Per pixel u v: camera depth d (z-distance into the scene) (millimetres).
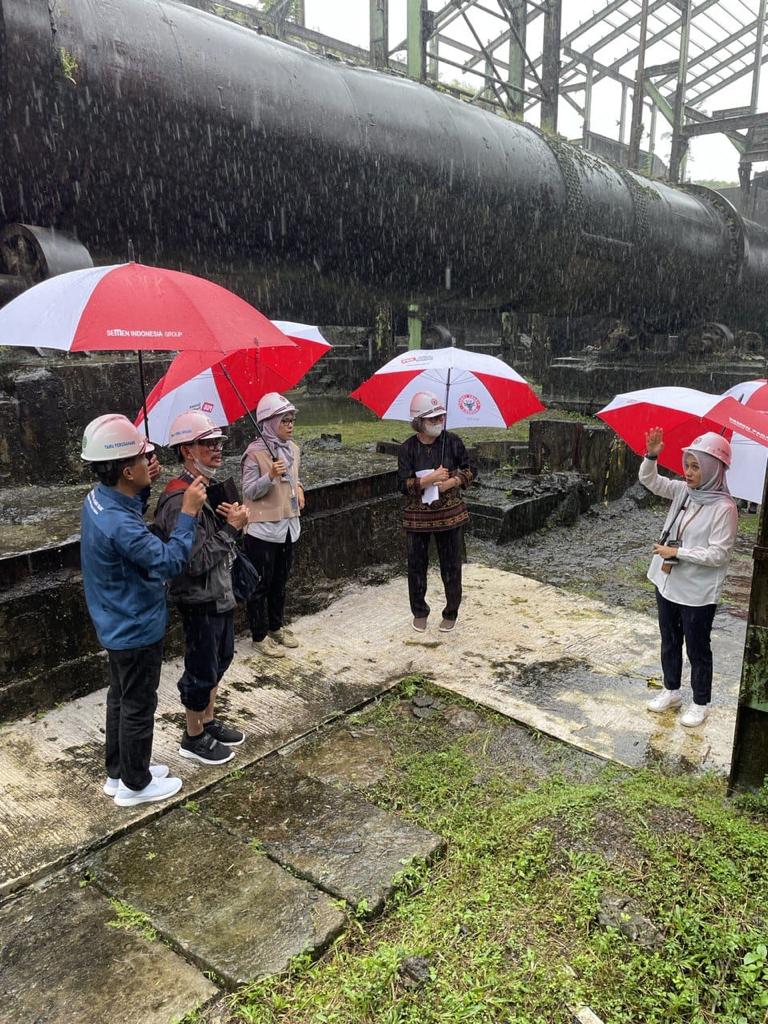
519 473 8914
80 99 5422
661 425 3900
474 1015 2207
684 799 3279
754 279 14180
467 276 9648
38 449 4934
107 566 2771
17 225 5422
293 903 2635
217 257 7387
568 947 2477
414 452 4844
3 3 4844
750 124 18594
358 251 8258
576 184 9953
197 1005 2258
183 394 3939
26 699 3818
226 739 3660
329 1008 2256
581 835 2975
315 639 4980
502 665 4660
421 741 3824
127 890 2703
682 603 3805
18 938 2506
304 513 5414
